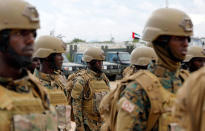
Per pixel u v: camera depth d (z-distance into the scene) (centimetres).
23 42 296
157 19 366
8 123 288
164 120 340
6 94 295
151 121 346
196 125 238
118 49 2708
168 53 364
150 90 345
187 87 244
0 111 289
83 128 698
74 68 2022
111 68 2309
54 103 569
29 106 303
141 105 346
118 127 354
